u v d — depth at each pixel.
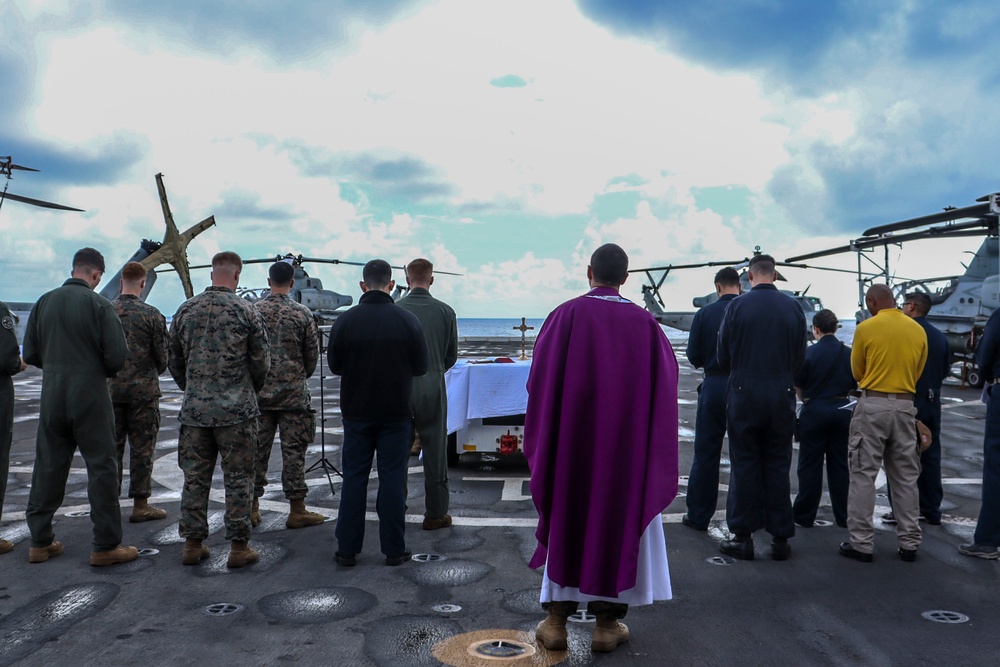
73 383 4.26
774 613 3.60
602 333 3.10
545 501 3.13
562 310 3.20
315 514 5.35
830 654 3.10
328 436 9.83
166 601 3.75
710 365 5.18
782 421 4.38
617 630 3.17
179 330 4.34
